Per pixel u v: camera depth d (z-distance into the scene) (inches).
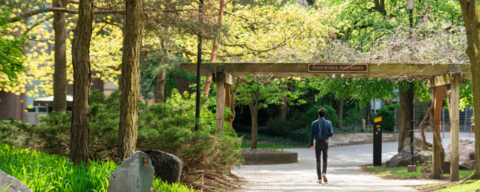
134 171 153.4
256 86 757.3
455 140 392.2
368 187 350.3
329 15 644.1
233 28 631.2
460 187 315.9
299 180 423.2
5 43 402.9
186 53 623.8
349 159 781.3
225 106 455.5
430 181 408.2
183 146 293.0
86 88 254.7
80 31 255.0
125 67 259.3
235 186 356.8
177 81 1289.4
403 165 578.9
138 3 261.3
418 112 829.2
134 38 260.7
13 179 116.6
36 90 792.3
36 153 236.2
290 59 451.5
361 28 730.8
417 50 429.4
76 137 249.6
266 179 434.3
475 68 336.2
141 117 319.0
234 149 337.4
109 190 152.2
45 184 145.4
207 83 583.8
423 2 657.6
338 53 425.7
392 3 698.8
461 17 666.2
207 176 369.7
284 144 1141.7
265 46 623.8
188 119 329.7
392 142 1185.4
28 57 714.2
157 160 257.4
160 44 513.3
